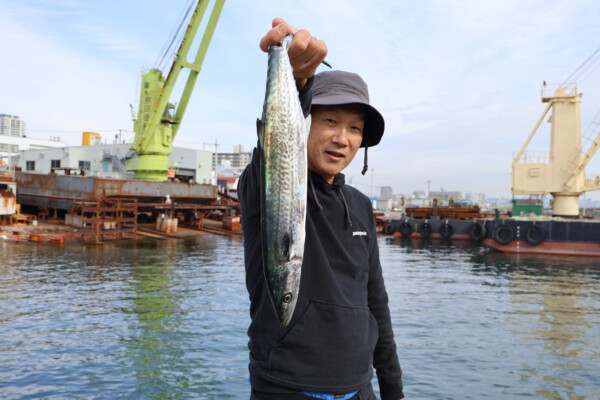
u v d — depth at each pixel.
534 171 33.78
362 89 2.15
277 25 1.87
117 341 9.16
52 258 20.97
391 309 12.45
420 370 7.82
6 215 29.42
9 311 11.36
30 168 50.72
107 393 6.75
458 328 10.54
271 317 1.94
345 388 1.93
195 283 15.66
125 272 17.78
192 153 56.59
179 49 33.00
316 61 1.82
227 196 42.22
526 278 18.64
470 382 7.35
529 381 7.42
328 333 1.93
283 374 1.87
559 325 10.95
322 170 2.09
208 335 9.61
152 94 34.84
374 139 2.32
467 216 40.56
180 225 39.38
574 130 32.66
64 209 34.03
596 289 16.03
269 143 1.81
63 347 8.74
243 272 18.25
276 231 1.80
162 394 6.73
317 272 1.98
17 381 7.13
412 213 42.09
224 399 6.59
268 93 1.81
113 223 29.86
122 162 45.94
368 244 2.33
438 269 21.17
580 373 7.80
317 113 2.08
